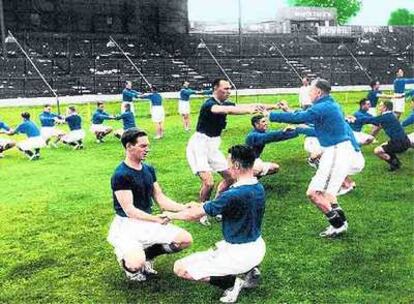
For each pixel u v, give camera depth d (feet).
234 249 15.42
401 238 20.85
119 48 126.93
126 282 17.83
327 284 17.03
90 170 36.81
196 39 144.77
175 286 17.33
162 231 17.03
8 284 18.01
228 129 53.98
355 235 21.36
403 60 150.92
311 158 34.24
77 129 46.21
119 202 16.83
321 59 145.38
